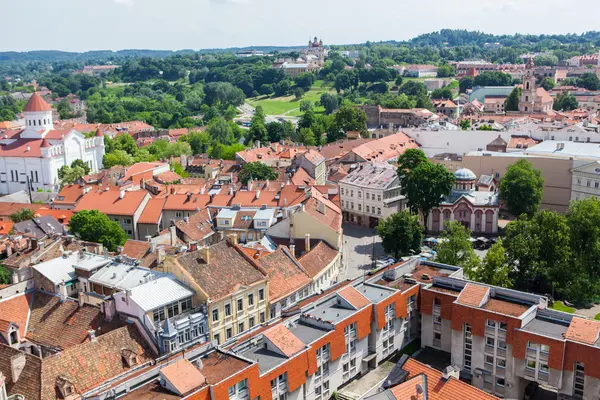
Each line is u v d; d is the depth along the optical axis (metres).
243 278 103.38
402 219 151.25
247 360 72.44
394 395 61.88
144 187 196.88
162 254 111.88
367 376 89.19
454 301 90.38
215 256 105.31
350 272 148.88
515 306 88.88
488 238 177.00
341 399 83.25
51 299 99.88
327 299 93.25
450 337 94.38
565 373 79.31
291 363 75.38
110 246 145.00
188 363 68.94
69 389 76.56
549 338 79.31
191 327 91.56
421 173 176.00
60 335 92.50
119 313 91.56
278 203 165.38
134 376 72.62
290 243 139.12
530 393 87.06
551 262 129.50
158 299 90.19
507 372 85.06
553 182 195.88
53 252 122.75
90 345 83.19
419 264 111.94
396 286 100.00
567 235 128.88
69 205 186.88
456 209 183.88
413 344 99.38
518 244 128.25
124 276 101.31
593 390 77.00
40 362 78.38
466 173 188.25
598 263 131.25
